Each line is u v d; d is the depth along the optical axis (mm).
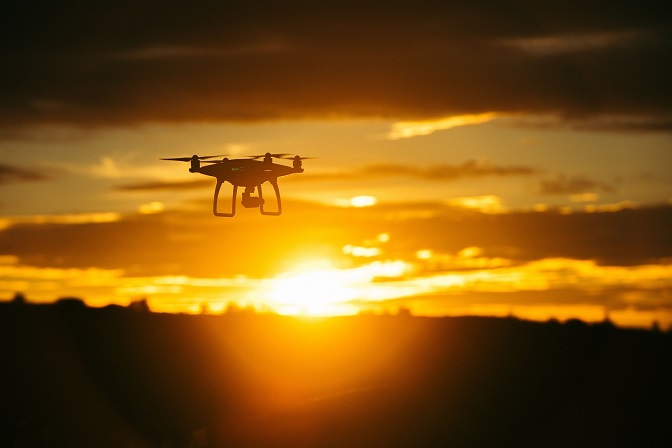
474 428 33125
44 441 41594
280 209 21891
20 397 46938
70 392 48156
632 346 50844
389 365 47188
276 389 44656
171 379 49062
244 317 59656
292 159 22141
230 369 49406
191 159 21953
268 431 28812
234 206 21984
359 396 30547
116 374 49719
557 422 36438
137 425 43250
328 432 28734
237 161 21750
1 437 41812
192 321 59219
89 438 42531
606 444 34938
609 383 42625
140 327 58562
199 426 40438
